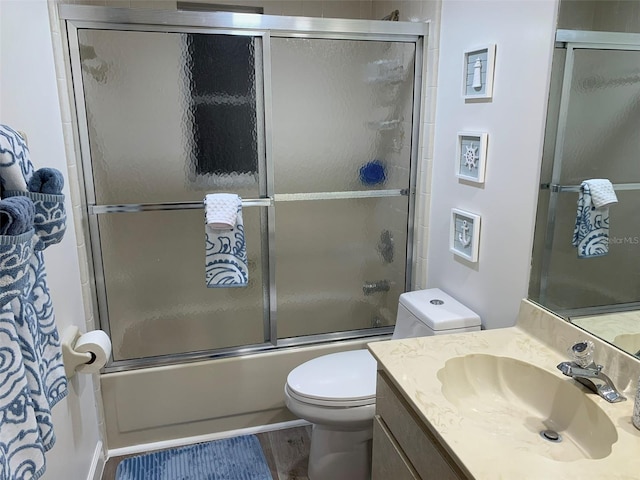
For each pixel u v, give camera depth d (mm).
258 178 2008
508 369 1347
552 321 1399
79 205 1824
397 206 2246
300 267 2189
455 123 1901
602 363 1234
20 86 1311
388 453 1367
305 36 1940
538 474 887
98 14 1695
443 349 1393
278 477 1979
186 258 2018
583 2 1260
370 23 1976
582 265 1317
